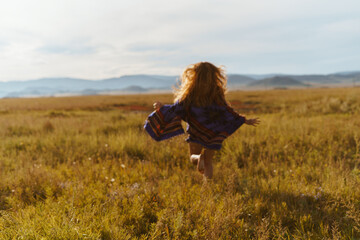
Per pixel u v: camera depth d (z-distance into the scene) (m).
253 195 3.48
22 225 2.37
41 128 10.68
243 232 2.56
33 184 3.84
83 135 8.68
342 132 7.33
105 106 38.38
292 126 8.49
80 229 2.27
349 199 3.12
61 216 2.57
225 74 3.27
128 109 33.66
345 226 2.69
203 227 2.49
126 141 6.82
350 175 4.11
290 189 3.58
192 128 3.31
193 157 3.49
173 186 3.75
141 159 5.95
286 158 5.53
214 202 3.13
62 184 3.87
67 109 33.34
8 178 4.11
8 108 32.28
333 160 5.01
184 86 3.27
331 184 3.65
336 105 17.34
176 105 3.27
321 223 2.63
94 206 2.86
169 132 3.29
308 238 2.44
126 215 2.77
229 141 6.54
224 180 3.96
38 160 5.66
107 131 9.59
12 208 3.09
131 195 3.29
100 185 3.71
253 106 29.48
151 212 2.94
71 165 5.38
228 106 3.26
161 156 5.73
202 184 3.71
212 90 3.16
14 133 10.24
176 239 2.35
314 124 8.95
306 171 4.45
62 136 8.26
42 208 2.88
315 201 3.32
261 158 5.47
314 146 6.25
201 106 3.20
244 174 4.53
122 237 2.33
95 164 5.16
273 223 2.73
